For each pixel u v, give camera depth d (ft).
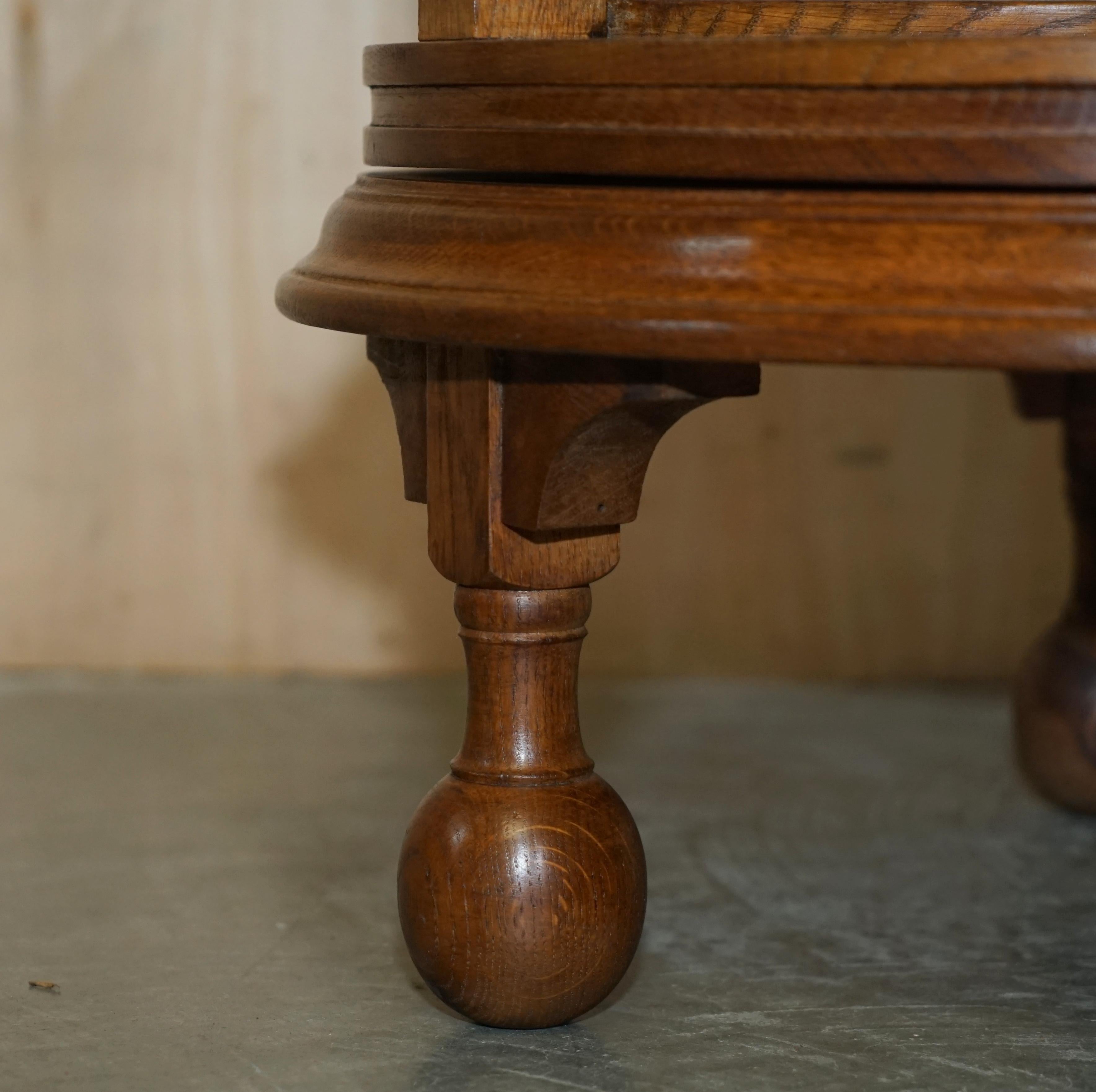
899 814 3.22
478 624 2.29
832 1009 2.48
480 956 2.27
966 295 1.86
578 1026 2.42
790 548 4.03
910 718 3.79
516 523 2.20
